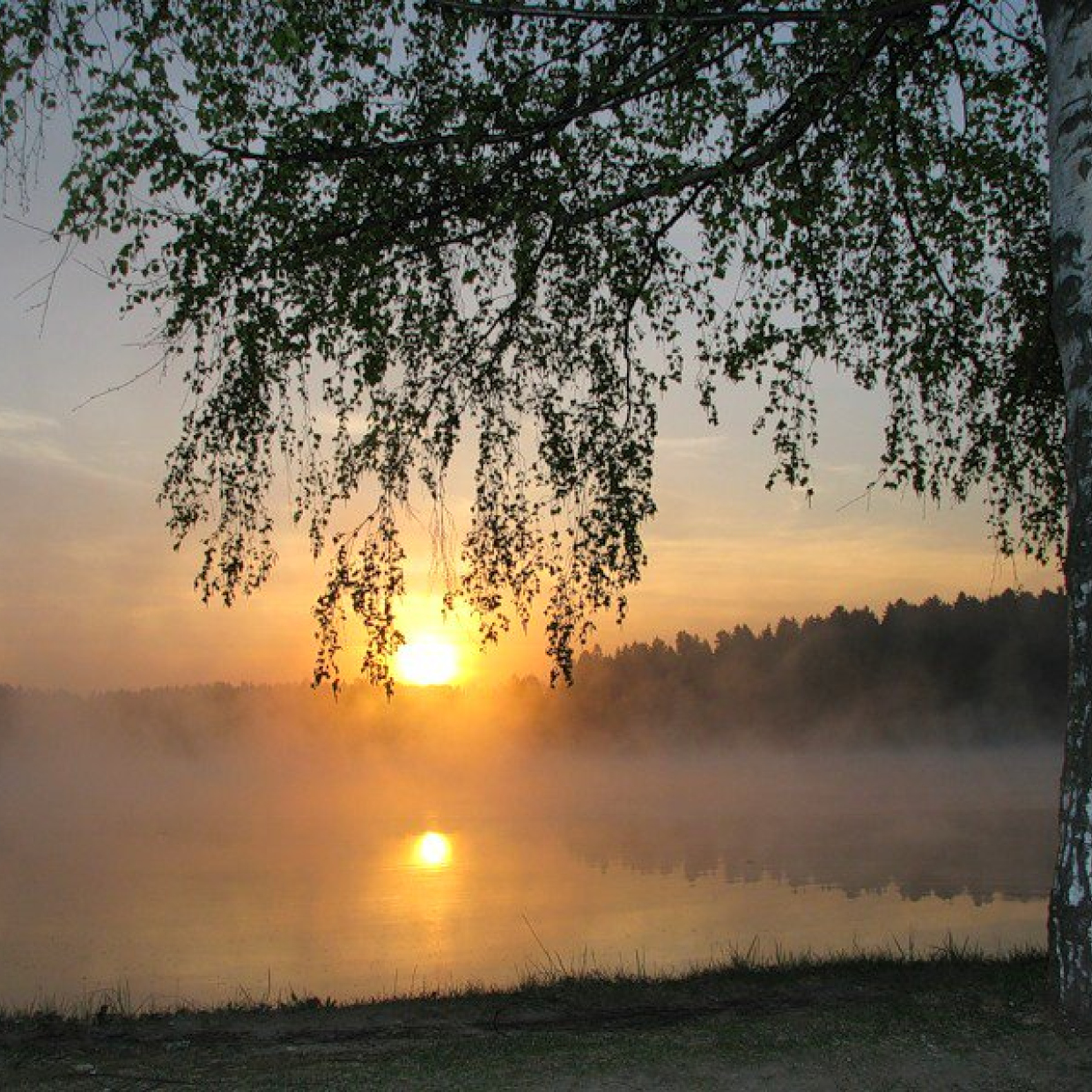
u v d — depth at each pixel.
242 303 7.24
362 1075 4.95
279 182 6.97
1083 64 5.25
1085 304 5.21
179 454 7.70
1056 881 5.21
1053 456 9.28
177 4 6.43
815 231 8.45
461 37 7.25
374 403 8.23
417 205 7.50
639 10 6.86
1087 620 5.14
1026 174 8.75
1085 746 5.11
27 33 6.03
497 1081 4.74
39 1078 5.29
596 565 8.61
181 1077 5.20
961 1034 5.00
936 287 8.71
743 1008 6.37
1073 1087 4.44
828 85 7.05
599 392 8.65
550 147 7.34
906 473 9.26
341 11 6.95
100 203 6.41
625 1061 4.93
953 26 7.56
